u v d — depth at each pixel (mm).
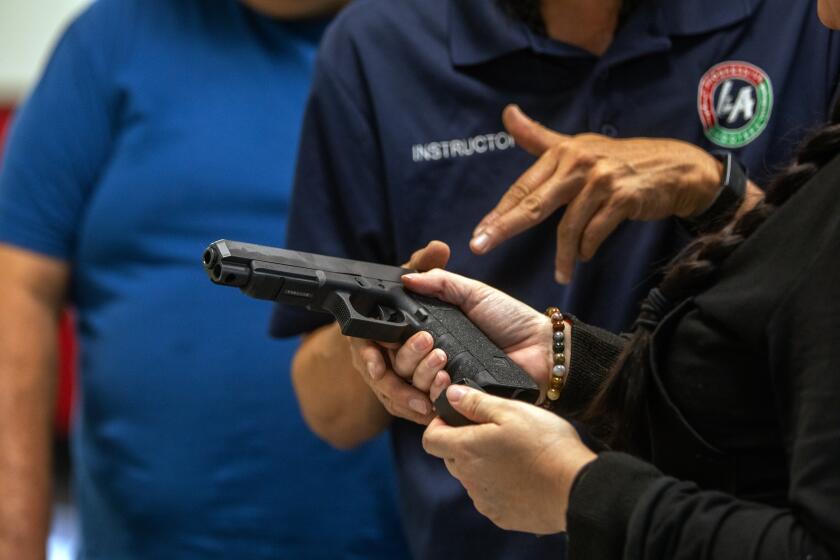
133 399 3045
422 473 2398
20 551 2992
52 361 3152
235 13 3230
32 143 3129
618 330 2283
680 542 1387
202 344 3045
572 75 2381
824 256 1402
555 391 1962
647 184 2100
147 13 3197
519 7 2389
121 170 3109
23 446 3033
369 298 1848
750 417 1555
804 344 1384
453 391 1671
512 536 2299
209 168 3090
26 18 5293
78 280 3182
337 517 3064
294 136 3168
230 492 3025
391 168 2408
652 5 2342
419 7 2488
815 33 2320
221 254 1714
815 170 1539
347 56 2496
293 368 2551
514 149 2377
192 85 3148
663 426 1672
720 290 1579
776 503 1562
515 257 2355
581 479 1484
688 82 2334
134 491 3041
